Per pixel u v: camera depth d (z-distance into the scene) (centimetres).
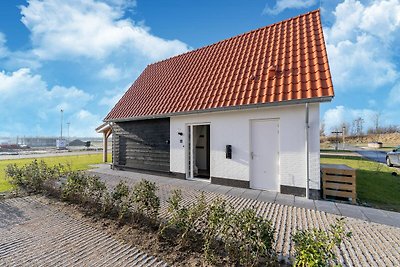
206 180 861
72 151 3138
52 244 374
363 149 2956
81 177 620
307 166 618
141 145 1080
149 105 1025
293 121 648
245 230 305
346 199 632
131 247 362
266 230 302
